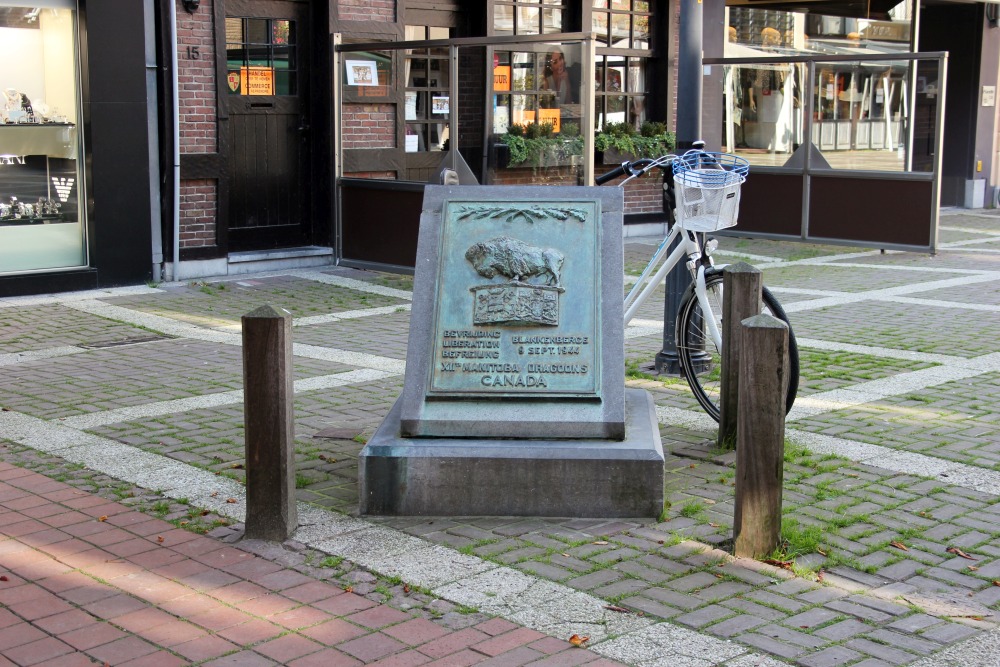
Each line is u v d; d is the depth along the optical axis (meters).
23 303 10.57
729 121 15.66
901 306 10.57
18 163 10.80
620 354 5.21
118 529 4.88
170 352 8.59
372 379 7.72
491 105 11.49
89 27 10.89
